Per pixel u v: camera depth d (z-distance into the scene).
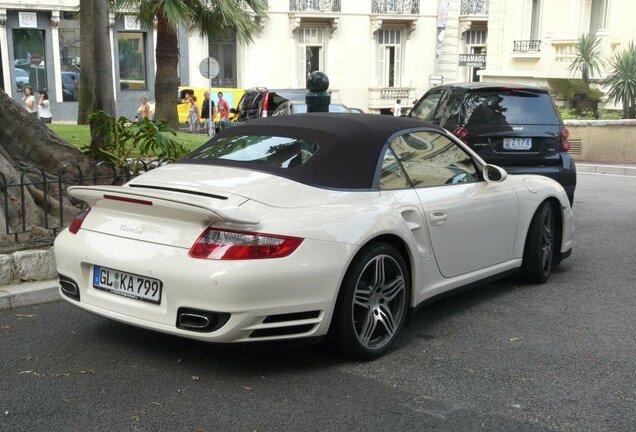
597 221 9.62
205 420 3.57
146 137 7.81
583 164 16.81
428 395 3.92
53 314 5.20
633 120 17.28
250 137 4.91
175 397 3.82
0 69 30.31
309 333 4.03
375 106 37.62
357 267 4.21
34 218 6.37
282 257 3.85
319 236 4.01
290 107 18.31
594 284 6.35
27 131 7.38
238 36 19.94
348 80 37.22
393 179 4.77
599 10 24.05
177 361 4.33
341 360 4.40
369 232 4.25
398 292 4.59
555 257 6.61
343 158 4.55
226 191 4.15
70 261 4.33
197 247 3.84
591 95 24.25
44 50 31.20
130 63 33.12
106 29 9.80
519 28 26.25
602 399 3.91
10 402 3.74
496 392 3.98
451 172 5.35
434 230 4.90
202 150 5.05
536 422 3.62
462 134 8.61
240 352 4.49
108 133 7.76
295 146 4.63
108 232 4.22
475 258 5.39
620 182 14.27
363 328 4.36
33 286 5.51
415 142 5.11
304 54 36.22
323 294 4.01
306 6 35.31
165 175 4.60
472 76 39.66
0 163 6.39
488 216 5.46
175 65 19.39
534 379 4.17
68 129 14.21
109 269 4.16
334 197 4.32
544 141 8.75
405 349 4.65
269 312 3.83
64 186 7.21
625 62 20.34
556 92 25.05
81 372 4.14
